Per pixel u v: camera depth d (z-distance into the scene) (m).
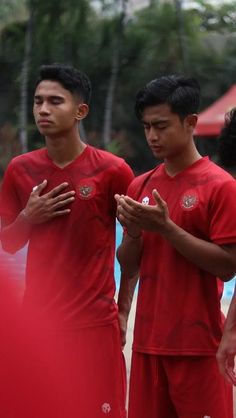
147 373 11.88
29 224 12.80
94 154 13.25
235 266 11.34
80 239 12.90
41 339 6.71
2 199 13.66
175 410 12.00
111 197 13.20
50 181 13.11
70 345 12.78
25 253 13.35
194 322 11.45
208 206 11.28
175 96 11.30
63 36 82.06
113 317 13.14
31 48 82.25
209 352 11.48
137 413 11.98
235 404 16.50
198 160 11.70
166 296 11.56
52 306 12.78
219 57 88.38
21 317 6.43
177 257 11.51
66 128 12.93
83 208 12.91
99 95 86.06
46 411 6.68
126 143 83.12
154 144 11.53
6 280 6.36
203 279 11.48
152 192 11.42
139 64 84.62
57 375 6.93
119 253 12.45
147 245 11.84
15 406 6.46
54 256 12.89
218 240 11.19
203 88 88.31
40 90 12.94
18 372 6.44
